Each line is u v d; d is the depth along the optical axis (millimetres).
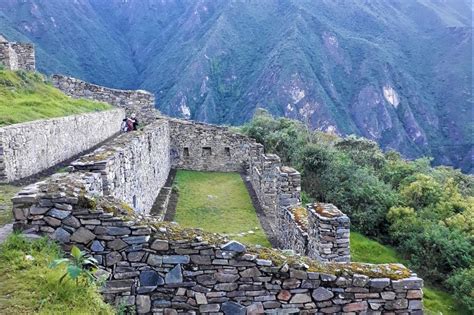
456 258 21625
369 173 28922
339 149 36250
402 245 23078
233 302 5766
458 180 41406
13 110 15188
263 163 17672
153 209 15656
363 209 24531
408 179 31578
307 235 10797
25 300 4570
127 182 11008
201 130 26453
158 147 18703
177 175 24391
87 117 18484
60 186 5957
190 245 5695
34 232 5602
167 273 5688
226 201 18641
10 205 8883
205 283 5734
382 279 5941
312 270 5844
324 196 24672
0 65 20391
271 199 16562
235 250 5750
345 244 9688
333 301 5879
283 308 5820
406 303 5992
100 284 5418
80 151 17391
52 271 5062
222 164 26734
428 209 26516
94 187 7387
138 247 5660
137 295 5656
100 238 5641
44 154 13484
